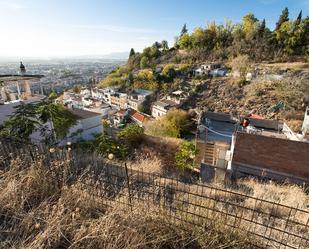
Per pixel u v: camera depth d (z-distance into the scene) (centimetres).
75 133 1124
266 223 215
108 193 247
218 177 664
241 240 183
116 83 5462
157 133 2080
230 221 205
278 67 3769
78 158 328
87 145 949
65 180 258
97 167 302
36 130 697
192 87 3966
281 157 789
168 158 1026
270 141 797
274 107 2739
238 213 226
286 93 2867
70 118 938
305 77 3194
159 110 3472
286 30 4412
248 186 500
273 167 802
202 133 1305
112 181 265
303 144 757
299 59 4097
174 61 5788
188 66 4916
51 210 221
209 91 3709
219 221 197
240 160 843
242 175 775
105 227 183
